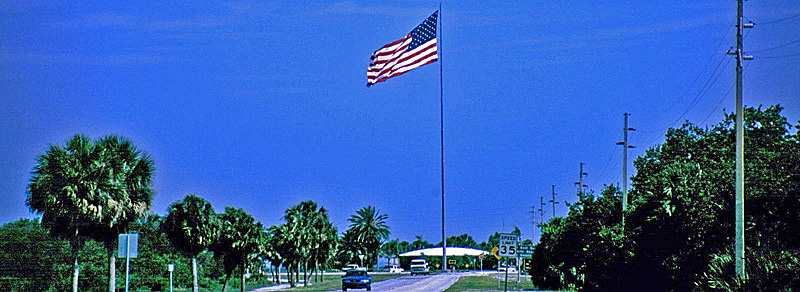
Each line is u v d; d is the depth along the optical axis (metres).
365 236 126.75
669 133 40.06
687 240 25.58
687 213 25.48
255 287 66.38
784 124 34.41
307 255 67.62
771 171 25.03
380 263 165.12
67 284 43.38
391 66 35.47
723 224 24.95
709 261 23.89
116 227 36.38
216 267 69.12
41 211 34.66
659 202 26.33
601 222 38.97
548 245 50.91
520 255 33.91
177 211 46.72
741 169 21.09
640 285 29.06
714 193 25.50
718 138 36.56
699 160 35.31
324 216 71.44
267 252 65.31
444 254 43.19
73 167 34.34
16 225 46.75
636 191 36.00
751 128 34.78
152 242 55.16
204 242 46.69
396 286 64.12
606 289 34.34
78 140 35.06
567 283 49.50
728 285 20.41
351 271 56.75
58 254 43.47
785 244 23.22
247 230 50.22
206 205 47.50
